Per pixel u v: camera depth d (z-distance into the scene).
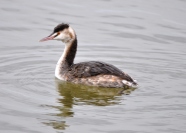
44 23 21.44
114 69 15.20
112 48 19.27
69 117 12.75
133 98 14.09
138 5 23.97
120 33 20.88
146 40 20.27
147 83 15.38
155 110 13.21
